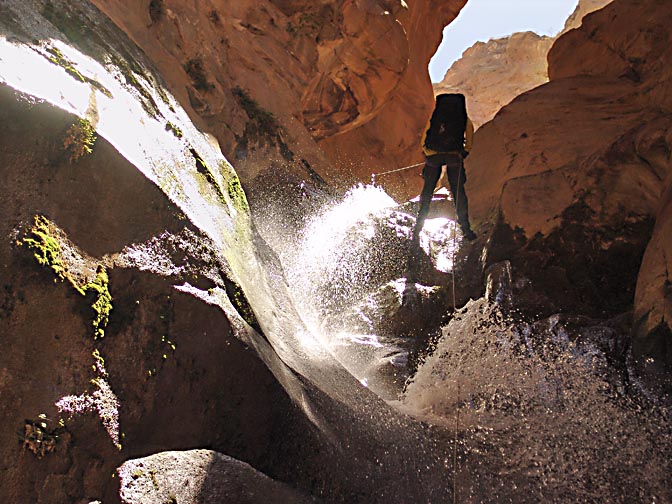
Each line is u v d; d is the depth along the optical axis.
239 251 3.27
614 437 3.87
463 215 6.68
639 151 6.70
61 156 2.28
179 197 2.75
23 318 2.00
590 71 11.51
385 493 2.88
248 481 2.37
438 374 5.05
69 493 1.92
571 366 4.74
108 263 2.28
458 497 3.14
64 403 1.98
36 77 2.32
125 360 2.21
